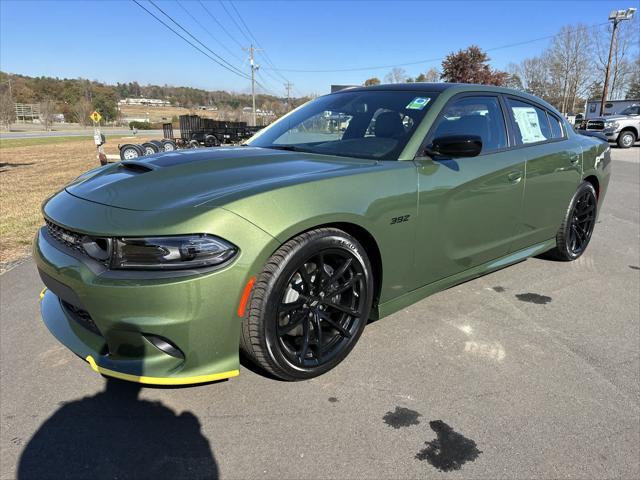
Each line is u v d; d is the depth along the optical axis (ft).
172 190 7.16
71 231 6.91
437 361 8.78
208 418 7.16
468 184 9.62
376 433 6.88
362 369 8.46
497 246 11.02
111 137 145.48
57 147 90.68
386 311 8.93
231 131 78.79
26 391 7.85
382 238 8.23
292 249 7.02
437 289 9.91
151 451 6.51
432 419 7.19
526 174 11.20
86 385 8.02
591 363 8.84
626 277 13.35
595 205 14.60
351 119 10.38
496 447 6.64
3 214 23.16
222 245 6.40
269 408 7.38
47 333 9.92
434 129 9.44
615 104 106.32
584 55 200.03
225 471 6.16
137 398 7.65
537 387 8.05
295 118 11.60
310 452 6.50
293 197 7.08
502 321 10.48
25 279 13.35
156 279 6.21
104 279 6.32
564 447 6.66
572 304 11.45
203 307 6.36
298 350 7.82
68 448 6.56
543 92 220.02
